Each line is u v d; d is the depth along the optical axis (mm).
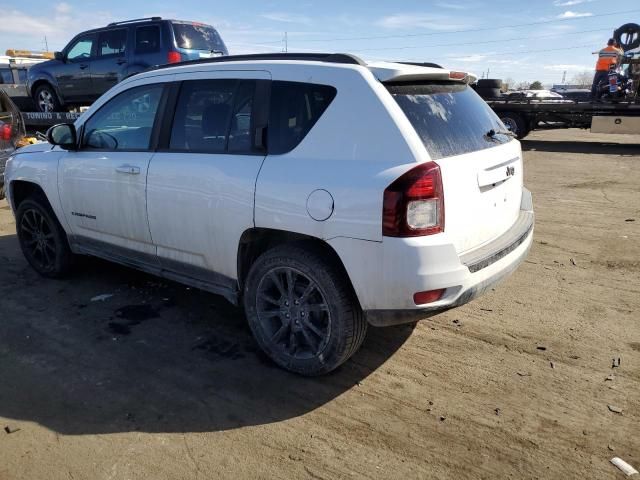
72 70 11625
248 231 3381
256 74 3479
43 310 4391
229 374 3436
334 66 3199
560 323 4031
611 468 2576
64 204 4613
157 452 2734
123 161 4062
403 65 3271
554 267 5184
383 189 2805
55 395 3225
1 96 8383
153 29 10430
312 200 3025
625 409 3006
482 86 15773
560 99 15727
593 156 12719
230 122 3539
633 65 14367
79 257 5047
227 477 2559
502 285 4777
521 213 3930
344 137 3043
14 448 2770
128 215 4098
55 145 4680
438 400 3129
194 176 3582
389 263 2838
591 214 7086
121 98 4234
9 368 3527
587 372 3373
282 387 3293
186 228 3715
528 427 2879
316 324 3299
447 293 2902
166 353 3703
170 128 3859
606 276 4930
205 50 10891
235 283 3617
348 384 3311
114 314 4309
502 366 3467
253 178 3285
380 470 2592
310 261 3135
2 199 8445
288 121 3277
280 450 2744
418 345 3756
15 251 5938
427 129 3035
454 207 2928
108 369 3506
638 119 13719
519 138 15820
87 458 2695
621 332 3873
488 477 2539
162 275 4090
